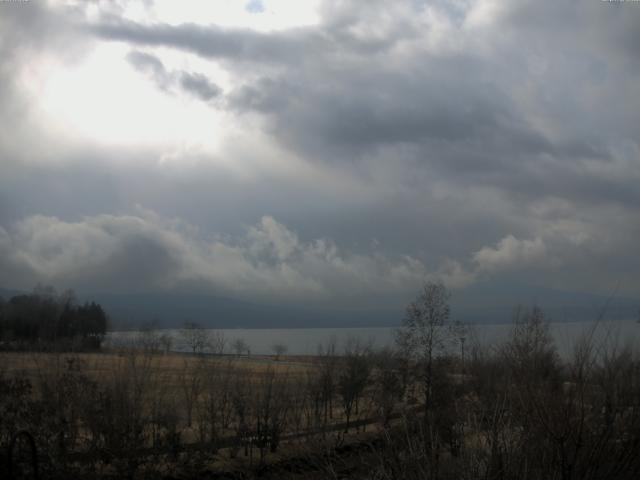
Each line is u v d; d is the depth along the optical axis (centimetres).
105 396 2598
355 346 4347
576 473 876
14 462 1712
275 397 3397
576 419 889
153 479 2570
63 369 2658
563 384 949
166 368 4006
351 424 3369
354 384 3694
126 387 2659
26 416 1908
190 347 5853
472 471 915
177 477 2708
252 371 4072
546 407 895
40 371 2447
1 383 1934
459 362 2861
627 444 912
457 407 1210
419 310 3225
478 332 1627
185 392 3488
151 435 3117
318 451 1412
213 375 3753
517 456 899
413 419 1191
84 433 2731
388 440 1055
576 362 955
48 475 1934
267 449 3056
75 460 2375
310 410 3538
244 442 3203
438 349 2972
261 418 3250
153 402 2977
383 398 2803
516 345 1044
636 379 920
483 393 1159
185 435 3312
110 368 2970
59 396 2328
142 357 3538
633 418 917
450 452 1059
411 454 985
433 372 2819
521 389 945
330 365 4053
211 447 3042
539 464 892
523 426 922
